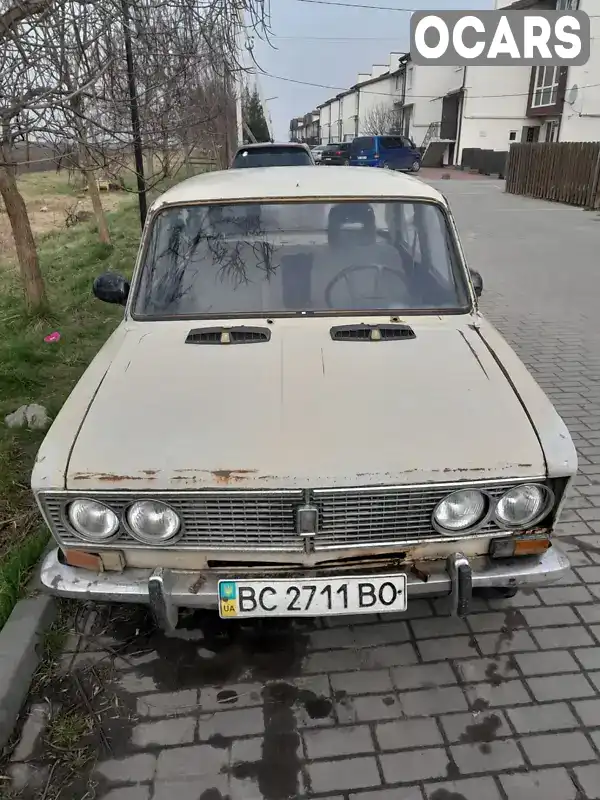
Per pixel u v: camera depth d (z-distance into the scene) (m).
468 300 3.12
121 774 2.20
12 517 3.50
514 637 2.77
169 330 2.94
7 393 5.12
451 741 2.30
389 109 53.50
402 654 2.69
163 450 2.18
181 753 2.27
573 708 2.43
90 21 3.67
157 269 3.12
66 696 2.50
